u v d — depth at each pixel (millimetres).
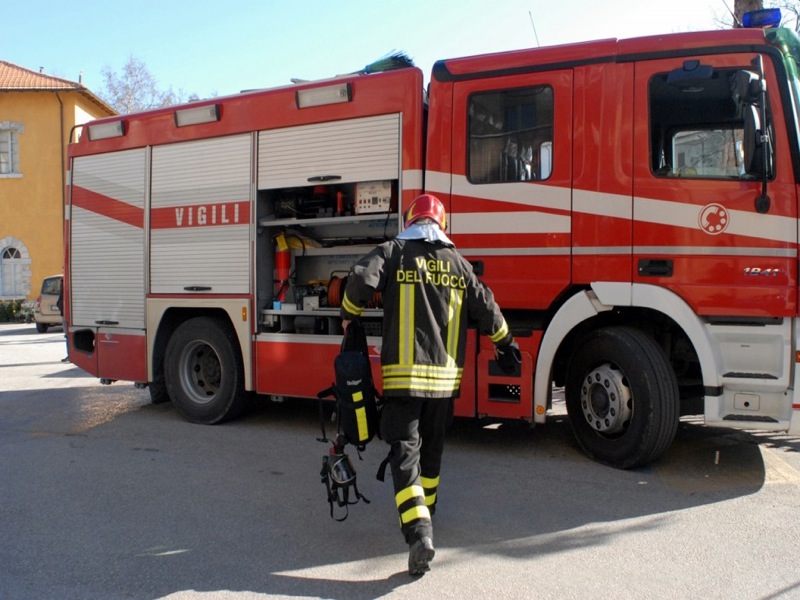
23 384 9969
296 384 6402
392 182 5941
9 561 3723
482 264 5449
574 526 4078
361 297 3584
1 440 6418
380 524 4195
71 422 7211
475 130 5520
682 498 4520
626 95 5023
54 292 20672
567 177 5172
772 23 4984
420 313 3613
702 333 4762
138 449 6027
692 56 4871
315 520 4270
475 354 5496
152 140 7207
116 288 7492
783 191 4602
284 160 6398
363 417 3719
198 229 6902
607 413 5117
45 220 26750
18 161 26766
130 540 3986
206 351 7074
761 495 4566
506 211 5371
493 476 5035
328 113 6141
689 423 6684
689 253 4793
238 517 4332
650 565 3539
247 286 6609
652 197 4898
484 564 3590
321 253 6754
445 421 3857
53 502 4648
